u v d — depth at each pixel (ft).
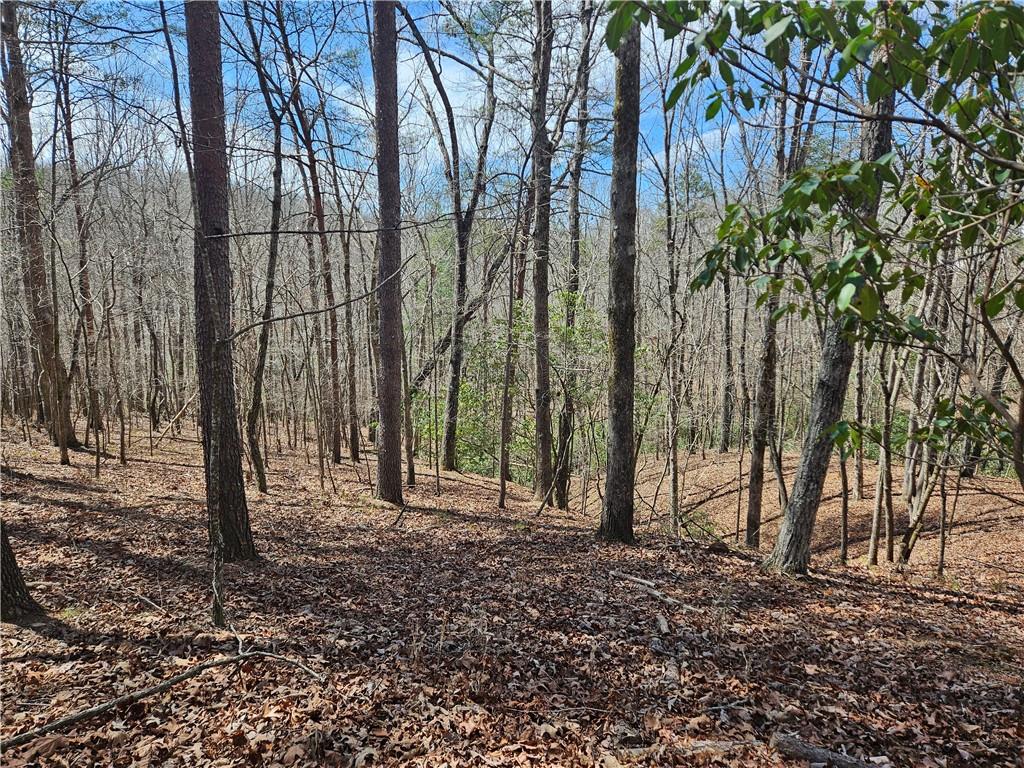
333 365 57.41
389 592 21.77
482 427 65.41
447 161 52.42
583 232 58.80
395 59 35.91
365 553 26.84
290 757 11.53
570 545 29.43
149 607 18.33
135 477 39.22
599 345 43.27
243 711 13.04
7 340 54.70
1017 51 5.80
